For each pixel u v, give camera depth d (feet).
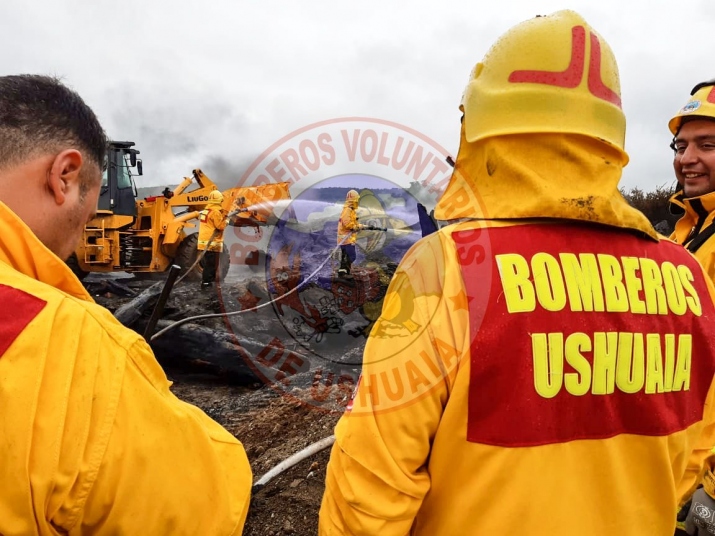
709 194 7.12
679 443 3.26
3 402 2.22
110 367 2.56
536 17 3.33
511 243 3.01
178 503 2.71
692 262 3.67
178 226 35.42
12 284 2.51
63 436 2.31
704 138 7.26
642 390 3.10
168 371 19.26
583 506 2.96
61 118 2.96
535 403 2.83
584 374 2.93
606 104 3.15
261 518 7.80
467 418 2.90
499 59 3.28
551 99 3.05
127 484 2.49
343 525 3.29
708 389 3.49
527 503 2.84
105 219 34.24
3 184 2.80
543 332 2.87
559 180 3.06
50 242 3.05
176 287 28.71
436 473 3.14
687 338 3.33
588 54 3.12
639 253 3.30
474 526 2.98
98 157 3.27
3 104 2.81
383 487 3.08
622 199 3.34
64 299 2.61
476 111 3.31
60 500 2.31
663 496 3.17
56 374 2.37
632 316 3.10
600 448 3.01
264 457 10.13
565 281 2.98
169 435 2.72
